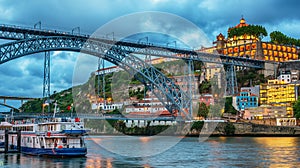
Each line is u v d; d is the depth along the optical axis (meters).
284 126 129.88
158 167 48.34
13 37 106.25
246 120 146.25
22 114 104.75
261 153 64.00
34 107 172.38
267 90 168.25
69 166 49.25
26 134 64.31
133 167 48.34
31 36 108.19
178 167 48.19
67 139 58.50
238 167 48.06
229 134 128.12
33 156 59.91
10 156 60.12
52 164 51.03
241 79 185.50
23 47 103.38
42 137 59.91
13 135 68.38
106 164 50.91
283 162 51.94
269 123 146.12
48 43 107.38
